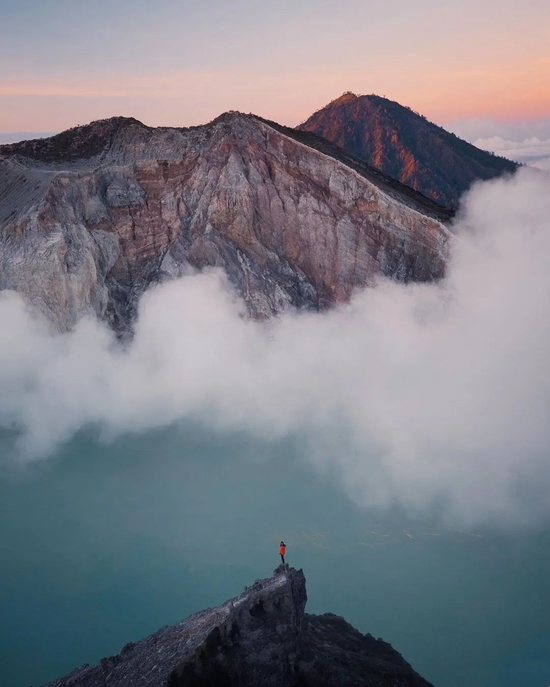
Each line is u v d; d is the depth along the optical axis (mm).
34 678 33250
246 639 27406
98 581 39781
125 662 29391
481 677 33250
